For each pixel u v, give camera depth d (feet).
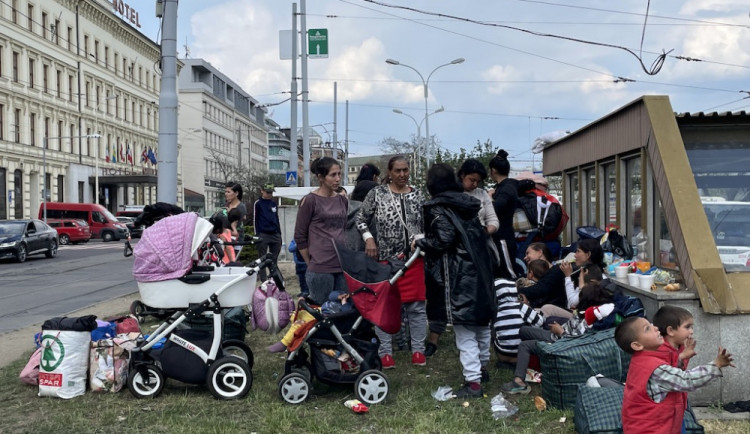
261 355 24.49
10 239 85.66
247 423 16.98
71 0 184.03
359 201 26.55
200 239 20.06
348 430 16.47
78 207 158.92
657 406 12.36
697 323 18.15
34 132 167.43
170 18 39.19
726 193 22.22
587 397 15.64
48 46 172.04
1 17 149.18
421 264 21.91
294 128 81.00
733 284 18.54
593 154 29.91
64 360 19.47
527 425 16.51
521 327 20.77
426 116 134.10
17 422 17.38
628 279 20.86
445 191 18.76
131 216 181.16
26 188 162.09
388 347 22.27
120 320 22.72
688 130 22.90
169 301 19.38
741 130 22.68
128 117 225.76
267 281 21.16
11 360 25.34
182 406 18.39
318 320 18.74
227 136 336.29
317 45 79.71
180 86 291.79
